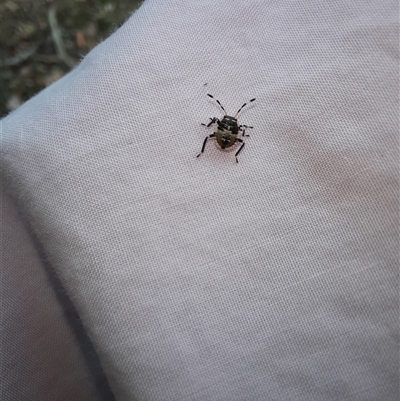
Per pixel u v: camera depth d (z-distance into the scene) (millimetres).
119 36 70
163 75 66
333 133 62
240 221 63
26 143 66
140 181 64
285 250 62
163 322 61
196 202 63
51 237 65
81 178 64
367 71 62
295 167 63
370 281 59
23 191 66
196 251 62
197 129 65
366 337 59
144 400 60
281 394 59
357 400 58
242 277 62
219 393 59
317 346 60
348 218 61
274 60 66
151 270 62
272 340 60
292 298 61
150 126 65
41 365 71
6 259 71
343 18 64
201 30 68
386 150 60
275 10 68
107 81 66
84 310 63
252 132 65
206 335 61
